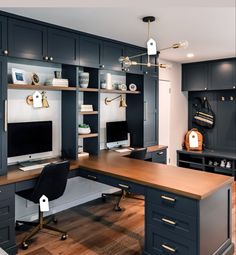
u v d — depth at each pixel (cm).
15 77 297
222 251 245
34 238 289
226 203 251
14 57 274
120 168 291
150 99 450
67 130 356
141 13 271
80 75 356
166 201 226
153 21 295
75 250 266
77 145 346
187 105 605
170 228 224
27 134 310
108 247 272
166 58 511
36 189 263
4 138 269
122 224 326
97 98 372
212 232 228
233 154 525
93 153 381
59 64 337
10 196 254
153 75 453
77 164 315
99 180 290
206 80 539
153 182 235
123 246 274
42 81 339
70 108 350
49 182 270
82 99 394
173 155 562
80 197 392
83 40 338
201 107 591
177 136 574
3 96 266
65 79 337
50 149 337
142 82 436
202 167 553
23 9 258
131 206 385
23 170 287
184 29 325
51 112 356
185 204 213
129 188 258
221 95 565
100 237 293
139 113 445
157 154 438
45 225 294
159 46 411
